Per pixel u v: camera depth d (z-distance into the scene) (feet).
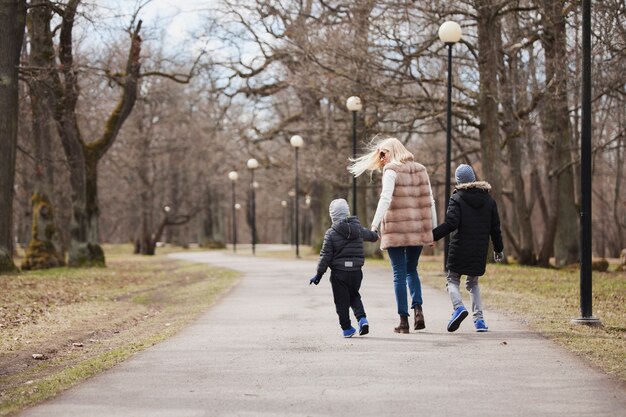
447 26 71.56
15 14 90.17
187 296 66.44
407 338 35.17
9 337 43.04
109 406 23.27
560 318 42.19
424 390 24.52
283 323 41.88
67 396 24.82
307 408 22.44
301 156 150.51
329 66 99.71
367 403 22.91
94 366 30.09
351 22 97.04
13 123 91.04
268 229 473.26
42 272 101.60
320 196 178.19
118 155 204.64
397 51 94.27
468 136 111.04
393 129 114.62
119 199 258.78
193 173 241.14
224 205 295.48
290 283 71.26
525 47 100.17
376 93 96.89
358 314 35.68
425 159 127.65
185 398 24.07
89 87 131.34
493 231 36.06
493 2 88.17
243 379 26.73
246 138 163.22
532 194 134.72
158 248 279.90
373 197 179.11
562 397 23.48
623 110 105.40
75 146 115.03
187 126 219.82
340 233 35.55
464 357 30.07
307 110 143.23
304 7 121.60
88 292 75.66
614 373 26.89
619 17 81.97
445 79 96.27
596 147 111.45
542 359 29.53
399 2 89.20
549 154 119.24
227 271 96.68
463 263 35.45
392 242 35.78
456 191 35.78
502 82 103.30
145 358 31.45
